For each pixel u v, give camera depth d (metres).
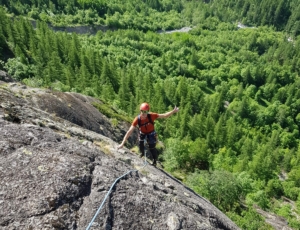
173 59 120.06
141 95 71.12
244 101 99.88
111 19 145.62
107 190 7.43
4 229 5.74
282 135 95.81
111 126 22.03
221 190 31.80
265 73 124.12
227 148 67.12
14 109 10.15
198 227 8.25
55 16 134.75
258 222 29.84
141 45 122.81
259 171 56.81
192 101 87.00
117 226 6.86
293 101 108.50
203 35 158.38
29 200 6.35
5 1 126.69
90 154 8.54
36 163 7.19
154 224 7.42
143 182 8.77
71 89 46.12
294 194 55.31
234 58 136.88
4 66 49.31
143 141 10.89
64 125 11.68
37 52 71.88
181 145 45.19
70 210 6.58
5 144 7.40
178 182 12.30
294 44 162.62
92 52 85.38
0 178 6.59
